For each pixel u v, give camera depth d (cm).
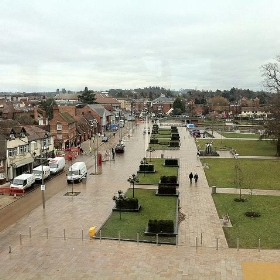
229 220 3331
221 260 2497
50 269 2381
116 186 4738
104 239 2889
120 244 2792
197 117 18012
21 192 4341
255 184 4772
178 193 4253
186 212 3603
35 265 2442
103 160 6788
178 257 2548
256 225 3200
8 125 6003
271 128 7206
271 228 3117
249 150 8025
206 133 11869
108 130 13375
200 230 3094
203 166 6112
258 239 2875
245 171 5638
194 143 9425
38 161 6247
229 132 12475
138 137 10962
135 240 2853
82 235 2906
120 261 2489
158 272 2323
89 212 3619
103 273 2320
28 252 2653
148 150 7906
